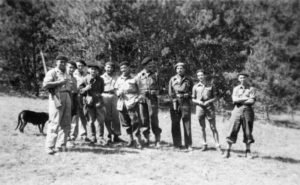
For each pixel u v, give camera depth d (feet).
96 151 26.53
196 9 82.99
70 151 25.81
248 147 28.53
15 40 75.66
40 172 20.75
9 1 77.61
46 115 31.07
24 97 70.79
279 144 44.52
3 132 30.99
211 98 29.66
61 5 76.74
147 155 26.55
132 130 29.32
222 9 84.94
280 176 23.99
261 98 78.13
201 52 79.41
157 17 74.23
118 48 72.33
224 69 82.38
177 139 30.01
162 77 74.95
